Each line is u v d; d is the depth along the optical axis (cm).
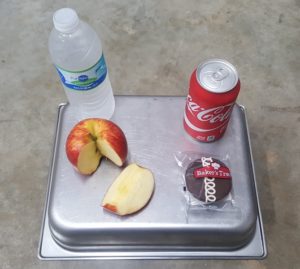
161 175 70
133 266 79
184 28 118
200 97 60
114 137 65
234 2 123
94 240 69
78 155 64
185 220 66
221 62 61
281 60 113
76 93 76
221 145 74
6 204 90
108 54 113
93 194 68
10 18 121
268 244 84
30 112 104
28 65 112
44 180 93
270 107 104
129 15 121
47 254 72
